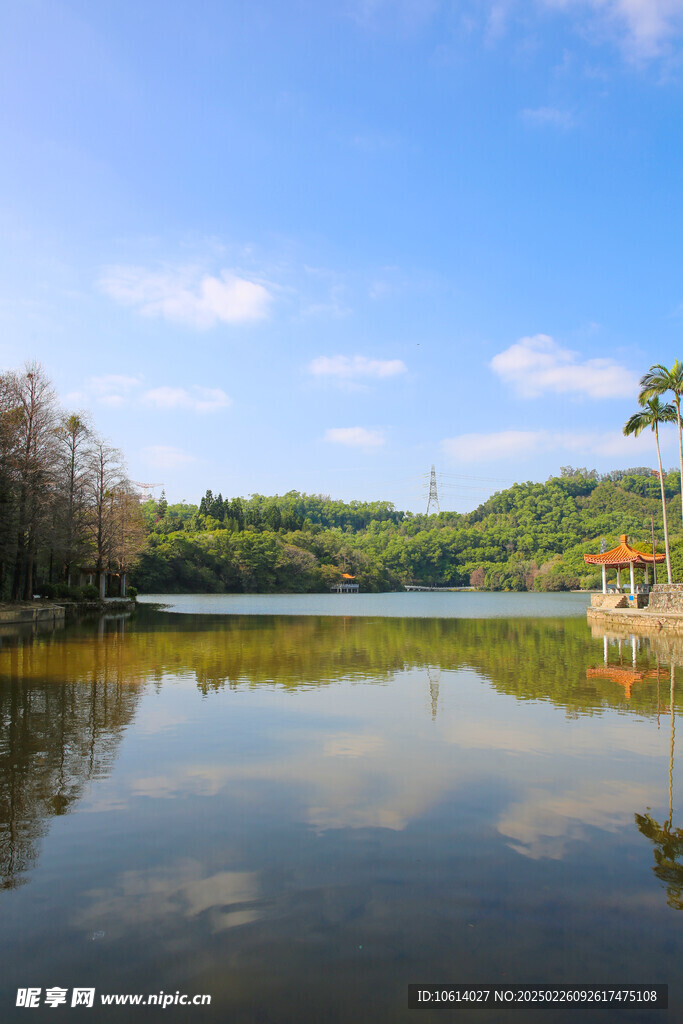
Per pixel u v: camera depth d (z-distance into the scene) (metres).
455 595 138.38
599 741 11.10
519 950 5.10
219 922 5.41
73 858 6.51
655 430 43.75
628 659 22.72
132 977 4.73
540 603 94.75
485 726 12.12
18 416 39.34
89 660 20.55
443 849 6.79
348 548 159.62
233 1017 4.34
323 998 4.54
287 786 8.64
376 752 10.32
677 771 9.43
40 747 10.39
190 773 9.15
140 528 67.44
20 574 40.97
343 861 6.49
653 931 5.37
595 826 7.43
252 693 15.20
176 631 32.38
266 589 127.50
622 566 54.59
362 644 27.31
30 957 4.95
